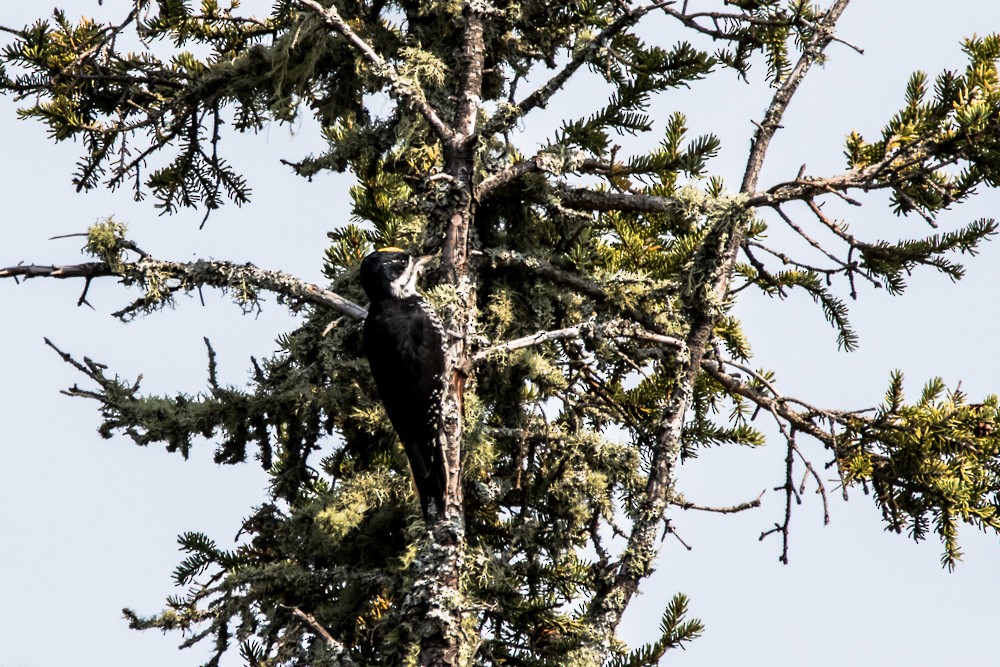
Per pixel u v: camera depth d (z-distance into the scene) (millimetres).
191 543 12195
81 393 11531
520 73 13609
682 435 14094
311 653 10578
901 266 12641
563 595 11727
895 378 13234
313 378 12227
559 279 12297
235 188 13828
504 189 12148
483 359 10547
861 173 11711
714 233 11570
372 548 11656
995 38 13117
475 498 11695
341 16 13367
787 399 13250
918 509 12797
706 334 12102
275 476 12375
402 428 10641
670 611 10953
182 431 11688
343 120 14055
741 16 11633
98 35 12734
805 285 14039
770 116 12391
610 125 13016
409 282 11266
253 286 11234
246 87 13328
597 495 11852
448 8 12773
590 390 13234
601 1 13172
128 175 13492
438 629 9555
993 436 12750
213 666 11047
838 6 12492
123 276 10781
